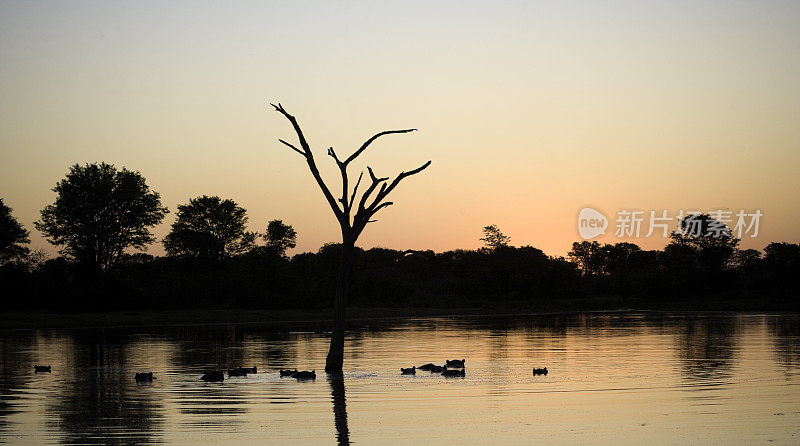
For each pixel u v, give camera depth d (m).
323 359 33.38
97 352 37.38
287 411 19.00
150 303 81.50
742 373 26.36
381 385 24.12
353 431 16.39
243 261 95.69
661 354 34.06
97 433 16.27
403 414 18.52
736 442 14.91
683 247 122.94
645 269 145.75
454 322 67.88
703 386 23.08
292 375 26.39
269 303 84.81
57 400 20.97
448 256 148.62
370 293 98.81
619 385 23.58
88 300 79.38
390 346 40.31
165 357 34.53
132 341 45.62
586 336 47.34
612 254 164.75
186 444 15.16
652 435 15.65
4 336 51.59
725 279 116.62
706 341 41.94
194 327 62.62
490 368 28.94
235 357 34.41
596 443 14.98
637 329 54.47
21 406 19.92
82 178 89.88
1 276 80.88
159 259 108.56
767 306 94.25
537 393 22.00
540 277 113.50
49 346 41.69
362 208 29.67
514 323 65.31
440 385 24.00
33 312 77.94
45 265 91.44
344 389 23.16
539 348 38.34
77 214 89.19
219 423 17.36
